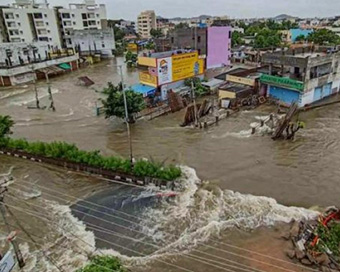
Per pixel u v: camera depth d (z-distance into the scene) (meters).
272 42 77.25
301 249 15.88
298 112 35.41
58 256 16.41
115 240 17.42
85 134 33.06
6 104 45.16
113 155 27.53
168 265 15.61
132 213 19.64
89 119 37.78
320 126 32.78
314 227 17.17
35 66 61.38
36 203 20.91
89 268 12.73
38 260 16.16
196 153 27.69
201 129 33.25
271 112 37.31
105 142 30.73
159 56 43.41
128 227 18.41
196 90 44.50
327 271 14.67
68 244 17.23
